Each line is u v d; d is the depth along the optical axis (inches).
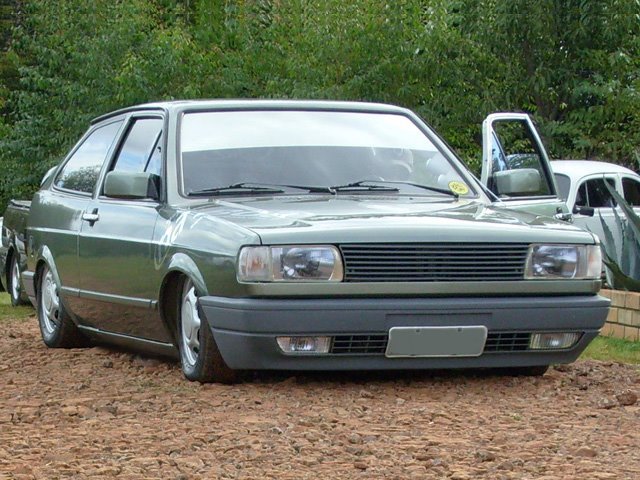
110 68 1167.6
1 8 1758.1
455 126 1002.1
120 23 1161.4
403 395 306.5
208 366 315.6
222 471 227.3
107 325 376.2
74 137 1215.6
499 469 228.5
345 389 311.7
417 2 1010.7
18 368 367.6
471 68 995.3
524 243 312.3
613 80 959.6
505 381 327.0
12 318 550.6
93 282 373.4
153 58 1087.6
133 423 273.6
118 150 384.5
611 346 442.3
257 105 367.6
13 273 606.5
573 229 323.6
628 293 467.5
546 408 292.2
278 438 255.8
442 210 328.2
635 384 328.5
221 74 1109.1
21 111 1315.2
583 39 971.3
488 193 365.7
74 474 225.9
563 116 1014.4
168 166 346.0
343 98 994.7
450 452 243.0
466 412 285.7
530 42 970.1
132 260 347.6
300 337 298.8
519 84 981.8
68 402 300.5
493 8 971.3
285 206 326.0
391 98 1003.9
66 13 1218.0
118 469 228.8
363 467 229.9
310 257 298.8
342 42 1002.1
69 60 1242.0
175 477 223.3
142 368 353.4
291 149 353.7
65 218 398.3
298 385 316.5
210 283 308.5
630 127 992.2
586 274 318.7
